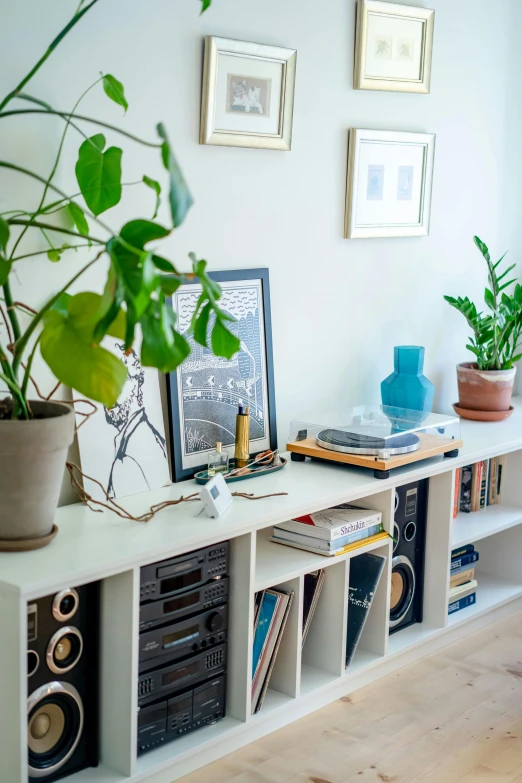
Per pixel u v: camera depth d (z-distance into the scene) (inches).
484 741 100.0
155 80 99.3
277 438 119.1
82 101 93.1
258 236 113.3
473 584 130.3
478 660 119.7
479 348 141.7
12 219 78.6
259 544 105.9
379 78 123.8
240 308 111.0
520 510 137.7
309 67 115.6
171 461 104.3
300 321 120.7
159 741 90.1
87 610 84.2
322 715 104.1
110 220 97.2
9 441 77.8
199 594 91.2
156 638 87.8
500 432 134.0
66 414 82.0
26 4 87.2
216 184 107.4
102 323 68.3
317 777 91.9
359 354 130.6
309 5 114.1
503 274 140.2
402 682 112.9
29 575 76.2
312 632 108.5
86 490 94.3
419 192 133.5
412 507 117.6
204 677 93.7
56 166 86.4
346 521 104.9
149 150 99.8
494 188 149.6
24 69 87.9
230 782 90.4
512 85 148.7
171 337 69.2
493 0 141.9
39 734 82.1
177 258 104.7
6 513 80.9
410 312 138.1
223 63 104.3
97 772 86.1
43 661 80.7
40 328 92.2
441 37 134.3
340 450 110.0
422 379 128.7
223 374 109.7
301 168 117.0
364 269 128.8
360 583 109.3
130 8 95.8
